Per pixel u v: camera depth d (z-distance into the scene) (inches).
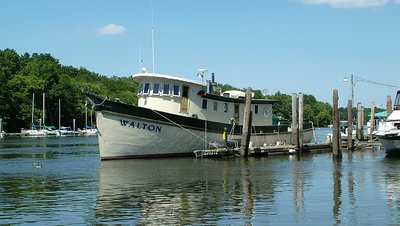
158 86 1525.6
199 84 1574.8
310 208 704.4
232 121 1701.5
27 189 887.1
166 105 1524.4
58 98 5182.1
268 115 1878.7
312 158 1569.9
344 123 3673.7
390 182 973.8
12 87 4825.3
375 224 609.0
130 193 833.5
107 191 856.9
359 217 645.9
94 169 1213.1
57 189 884.0
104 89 6043.3
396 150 1611.7
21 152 1966.0
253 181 984.9
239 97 1803.6
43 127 4756.4
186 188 888.9
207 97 1616.6
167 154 1514.5
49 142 3065.9
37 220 636.7
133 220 632.4
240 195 812.6
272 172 1147.3
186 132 1523.1
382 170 1198.3
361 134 2375.7
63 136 4461.1
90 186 918.4
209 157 1521.9
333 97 1636.3
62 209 701.3
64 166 1300.4
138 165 1299.2
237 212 677.9
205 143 1587.1
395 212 675.4
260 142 1825.8
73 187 907.4
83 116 5413.4
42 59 6796.3
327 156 1663.4
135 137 1433.3
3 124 4512.8
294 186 916.0
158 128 1462.8
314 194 821.9
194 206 718.5
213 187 901.8
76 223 620.1
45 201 764.0
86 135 4694.9
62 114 5255.9
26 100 4881.9
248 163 1365.7
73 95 5398.6
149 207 711.7
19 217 654.5
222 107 1680.6
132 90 6924.2
